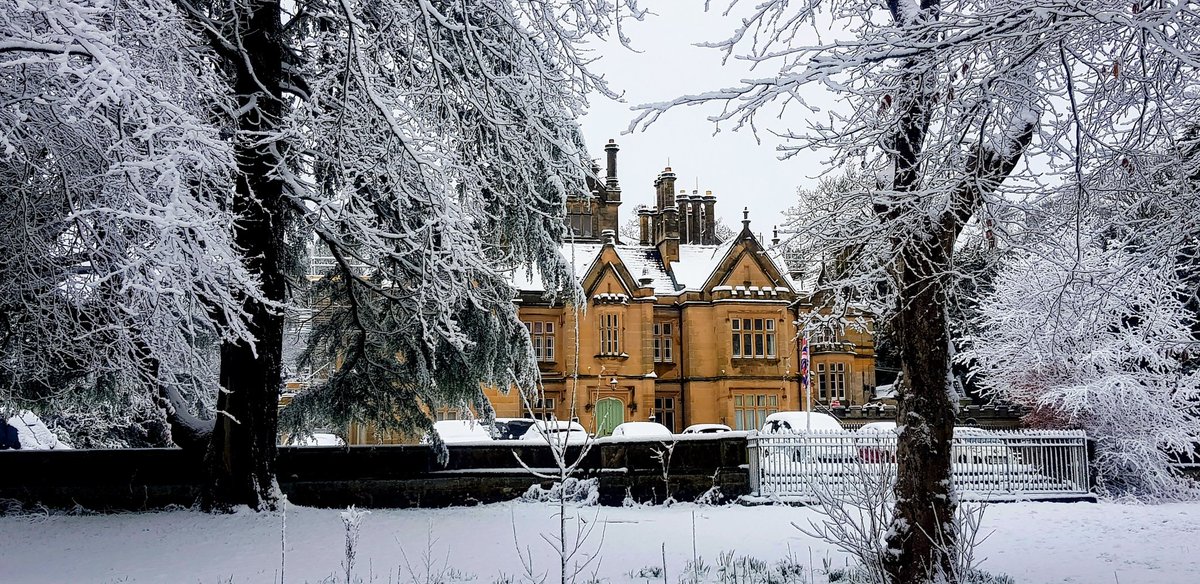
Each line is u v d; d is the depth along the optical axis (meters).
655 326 45.12
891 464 8.77
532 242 17.48
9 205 11.70
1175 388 23.14
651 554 13.14
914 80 8.30
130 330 12.35
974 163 8.92
